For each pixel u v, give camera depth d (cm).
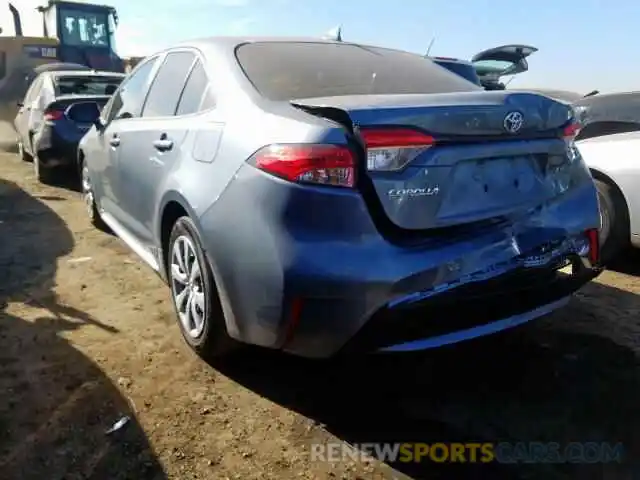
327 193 238
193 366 315
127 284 435
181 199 303
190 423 268
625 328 357
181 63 373
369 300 238
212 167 283
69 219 618
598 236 300
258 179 254
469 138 254
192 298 316
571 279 295
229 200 266
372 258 238
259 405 282
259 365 316
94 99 780
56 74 868
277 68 316
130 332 355
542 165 282
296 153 243
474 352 329
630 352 328
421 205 246
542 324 362
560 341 341
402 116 241
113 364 316
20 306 393
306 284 239
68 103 767
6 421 267
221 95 311
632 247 458
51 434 259
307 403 284
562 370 311
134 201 396
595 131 502
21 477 234
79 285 432
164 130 350
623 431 263
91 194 562
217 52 338
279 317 248
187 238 312
